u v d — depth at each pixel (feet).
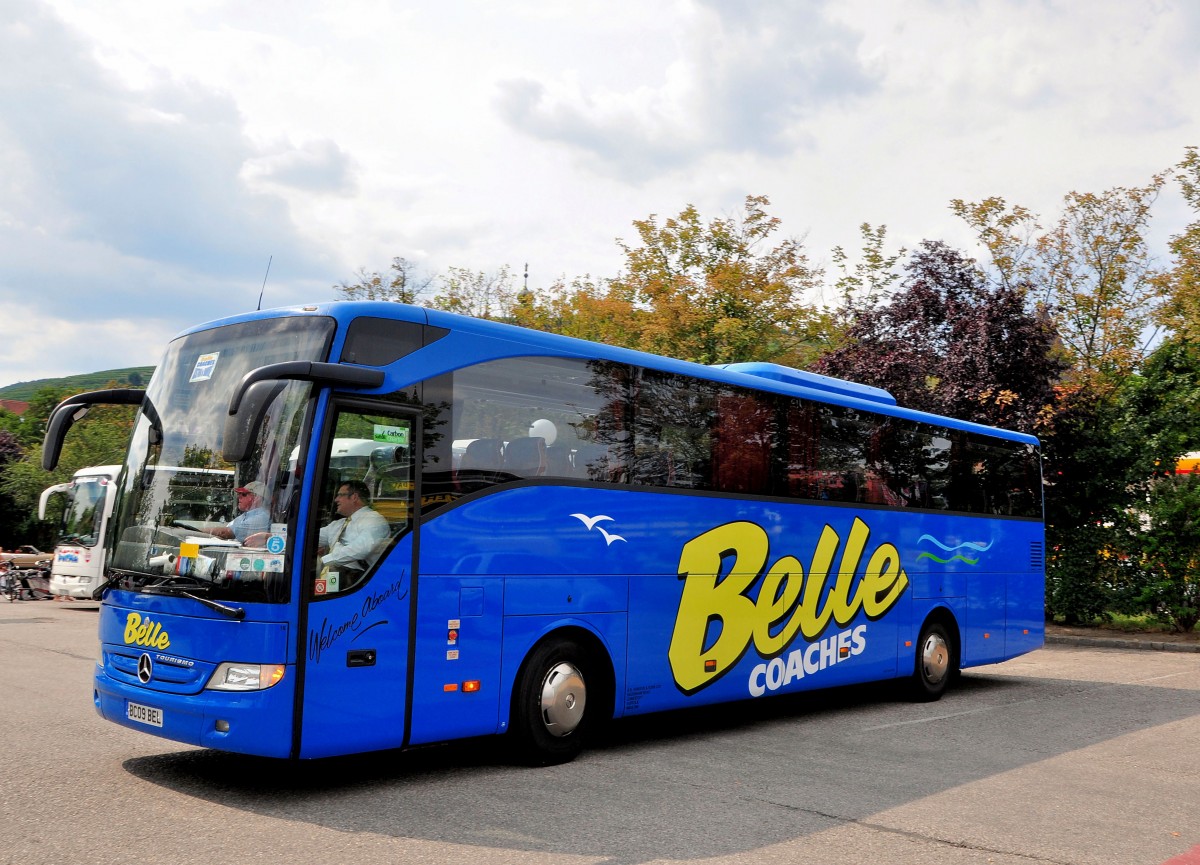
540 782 24.59
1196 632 70.18
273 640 20.94
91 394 26.05
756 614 33.27
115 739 27.58
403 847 18.72
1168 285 74.43
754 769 26.89
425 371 24.25
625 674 28.68
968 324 70.59
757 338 87.61
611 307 91.56
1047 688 46.14
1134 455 70.95
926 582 41.45
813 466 36.22
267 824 20.01
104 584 23.97
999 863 19.13
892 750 30.22
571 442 27.76
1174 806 23.97
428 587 23.73
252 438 19.75
